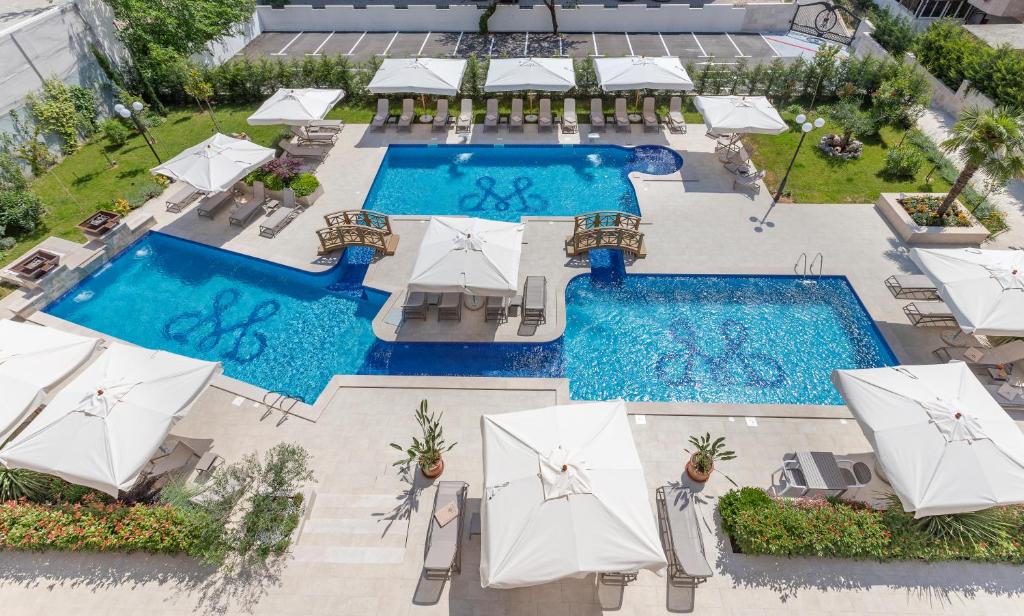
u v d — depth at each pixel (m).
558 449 9.08
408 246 17.28
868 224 17.84
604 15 32.62
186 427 12.22
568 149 22.42
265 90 25.50
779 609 9.53
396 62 22.94
